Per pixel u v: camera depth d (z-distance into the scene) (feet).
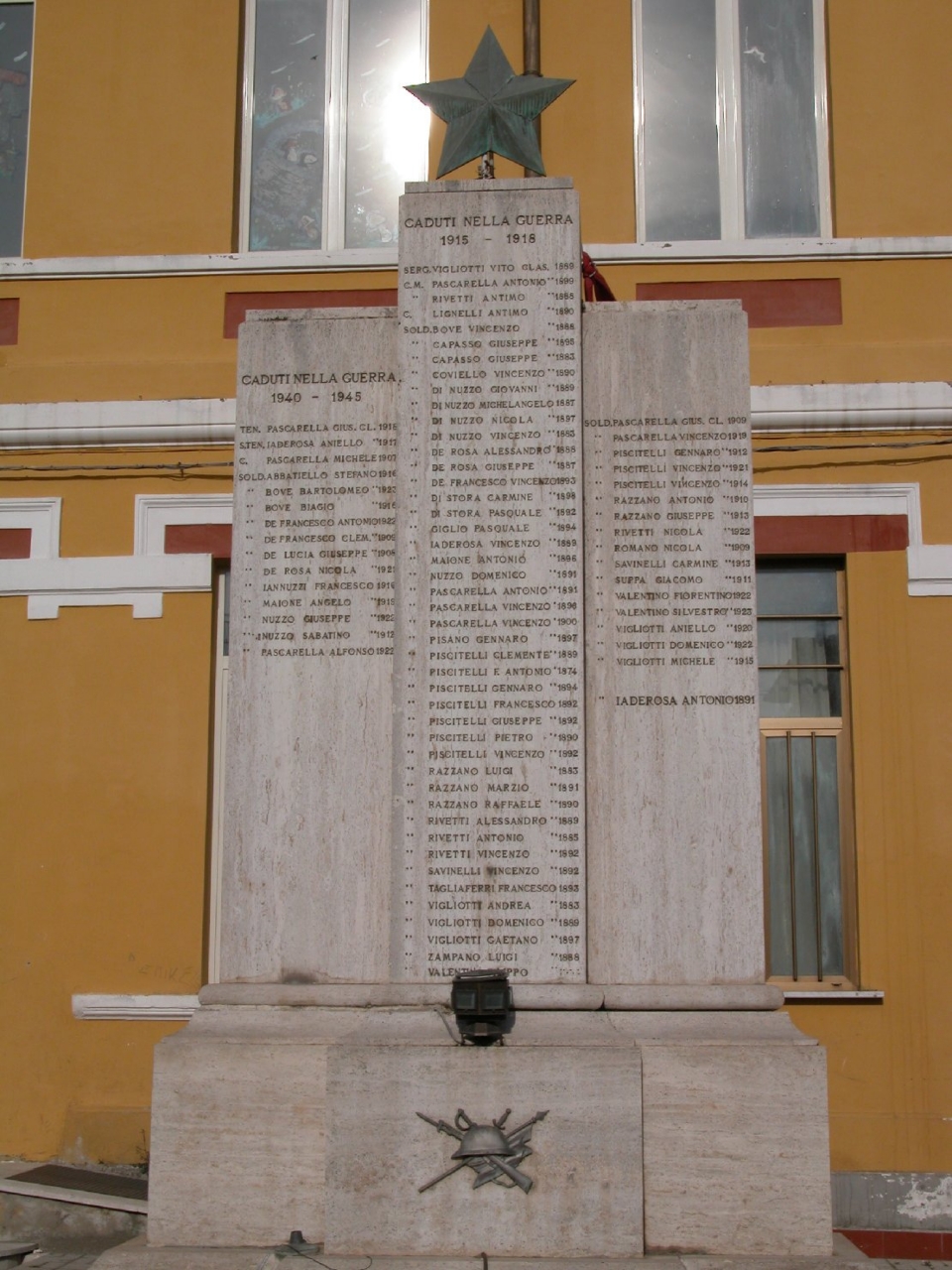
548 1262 13.78
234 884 16.12
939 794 25.07
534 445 16.43
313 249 28.43
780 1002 15.33
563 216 16.83
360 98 29.14
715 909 15.66
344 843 16.14
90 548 26.96
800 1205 14.16
